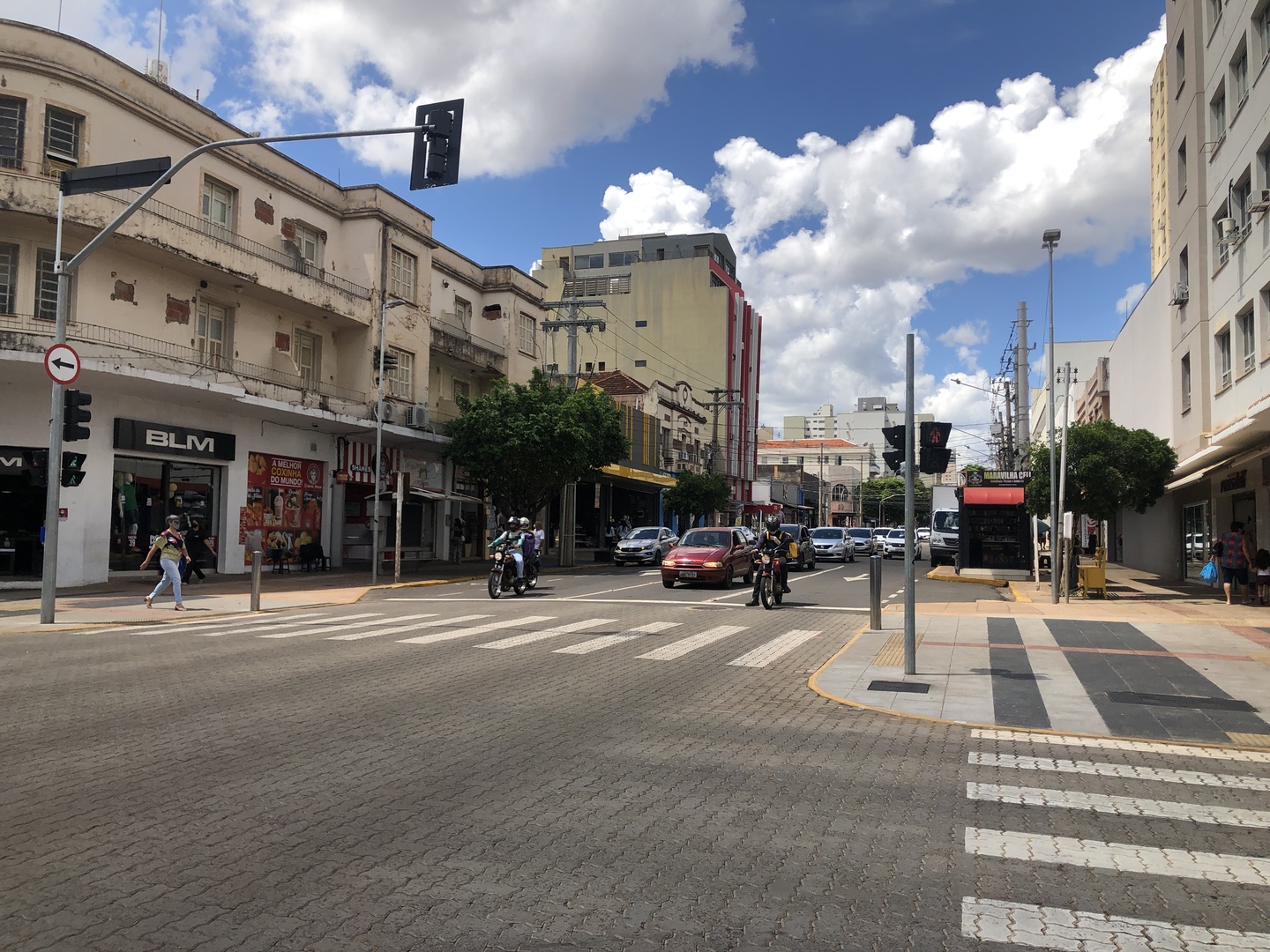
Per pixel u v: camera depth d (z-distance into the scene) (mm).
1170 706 8953
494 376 39750
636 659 11641
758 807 5520
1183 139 26750
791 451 126812
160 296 23922
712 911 3992
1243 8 20594
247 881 4234
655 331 75375
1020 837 5039
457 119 12289
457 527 36688
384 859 4547
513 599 20453
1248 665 11430
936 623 15883
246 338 26859
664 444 59562
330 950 3555
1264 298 19562
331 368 30844
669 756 6770
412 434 32031
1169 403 29344
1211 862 4660
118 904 3959
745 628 15211
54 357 14859
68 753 6523
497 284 40031
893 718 8414
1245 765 6730
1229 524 24828
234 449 25859
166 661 10859
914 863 4609
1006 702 9125
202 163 25000
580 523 51281
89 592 20578
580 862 4551
